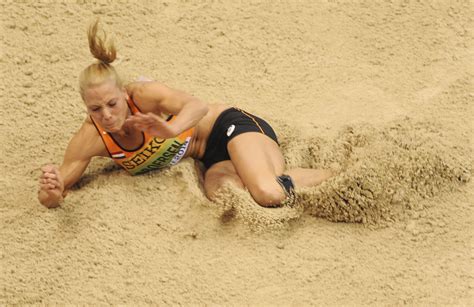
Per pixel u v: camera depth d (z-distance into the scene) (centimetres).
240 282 1645
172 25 2425
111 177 1883
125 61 2291
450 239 1730
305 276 1653
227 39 2377
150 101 1752
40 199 1786
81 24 2425
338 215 1770
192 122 1709
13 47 2336
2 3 2483
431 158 1847
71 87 2202
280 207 1778
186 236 1748
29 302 1622
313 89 2222
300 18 2455
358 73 2272
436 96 2175
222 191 1792
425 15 2470
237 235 1748
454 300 1594
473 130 2027
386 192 1775
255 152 1808
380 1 2511
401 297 1605
